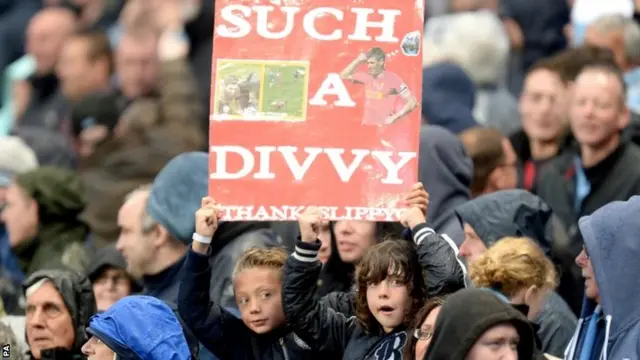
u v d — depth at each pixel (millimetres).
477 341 19156
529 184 31516
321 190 22312
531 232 24625
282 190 22281
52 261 29062
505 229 24469
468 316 19219
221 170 22281
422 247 21906
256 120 22297
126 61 41062
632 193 28484
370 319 22078
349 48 22375
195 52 41875
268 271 22781
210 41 42000
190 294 22734
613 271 21781
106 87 42719
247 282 22797
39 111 43969
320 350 22750
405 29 22406
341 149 22328
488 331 19156
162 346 21484
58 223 29484
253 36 22328
